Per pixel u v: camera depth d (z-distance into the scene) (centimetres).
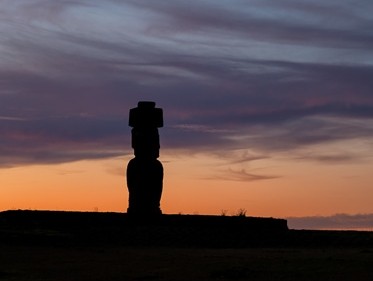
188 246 6019
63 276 4766
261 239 6191
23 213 6612
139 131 6825
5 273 4844
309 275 4675
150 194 6756
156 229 6328
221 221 6562
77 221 6575
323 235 6238
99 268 5003
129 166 6825
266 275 4700
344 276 4625
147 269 4938
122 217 6700
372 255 5328
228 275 4694
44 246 5922
